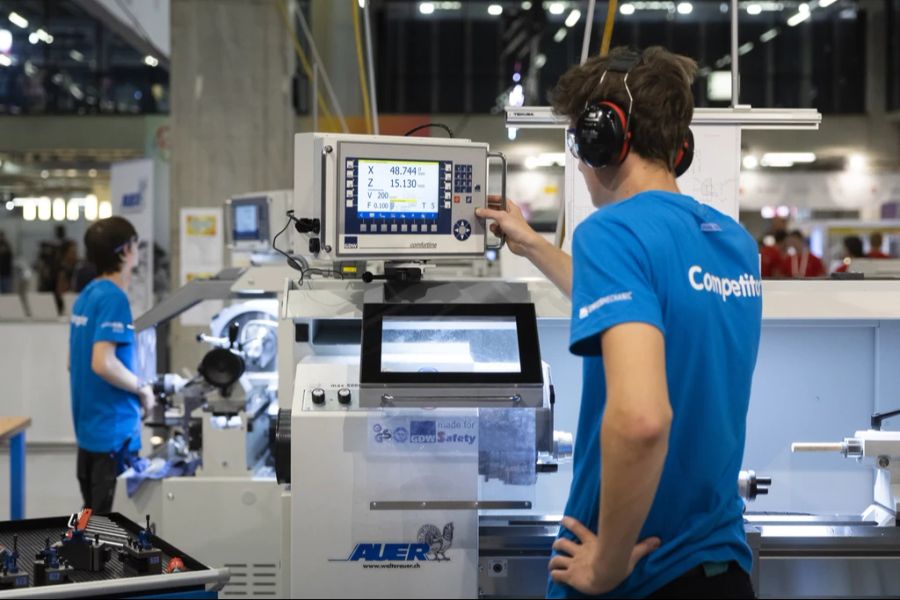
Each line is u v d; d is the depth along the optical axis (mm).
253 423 3098
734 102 2359
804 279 2188
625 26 15086
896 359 2467
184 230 7266
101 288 3430
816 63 15109
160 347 6574
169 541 2990
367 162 1958
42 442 6598
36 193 13578
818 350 2486
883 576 2031
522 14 13570
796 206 13883
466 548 1899
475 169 2037
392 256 1991
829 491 2494
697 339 1323
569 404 2477
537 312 2064
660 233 1315
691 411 1344
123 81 13719
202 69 7891
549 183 12289
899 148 14438
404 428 1884
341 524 1887
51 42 13359
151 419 3418
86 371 3438
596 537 1387
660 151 1419
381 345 1820
